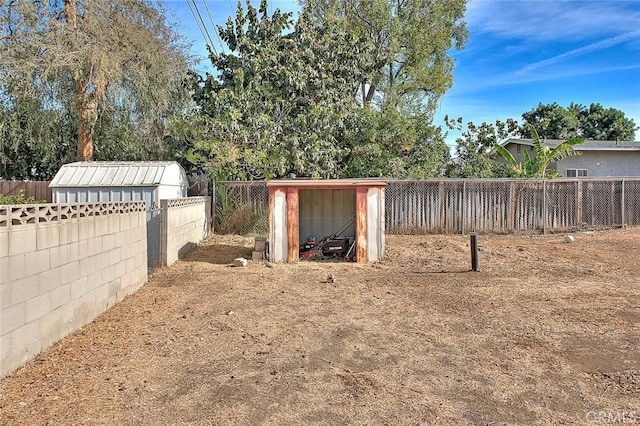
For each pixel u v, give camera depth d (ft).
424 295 19.79
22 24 38.86
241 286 21.71
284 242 28.71
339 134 44.57
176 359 12.30
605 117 103.60
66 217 13.78
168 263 26.76
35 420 8.88
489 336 14.23
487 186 40.29
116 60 41.16
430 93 62.49
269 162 40.32
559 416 9.18
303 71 44.11
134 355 12.54
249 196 41.39
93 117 43.19
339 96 46.34
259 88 42.57
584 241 34.94
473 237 25.17
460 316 16.49
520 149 66.59
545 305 17.78
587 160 59.93
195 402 9.78
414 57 60.44
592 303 17.93
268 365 11.93
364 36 50.29
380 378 11.10
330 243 30.42
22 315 11.38
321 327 15.28
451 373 11.41
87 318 15.35
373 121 43.75
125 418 9.05
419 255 30.45
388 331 14.83
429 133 46.16
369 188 28.63
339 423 8.94
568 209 40.93
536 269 25.27
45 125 44.27
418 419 9.09
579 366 11.76
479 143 50.26
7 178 52.60
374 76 53.93
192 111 48.29
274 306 18.03
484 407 9.59
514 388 10.51
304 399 9.97
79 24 41.34
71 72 40.06
